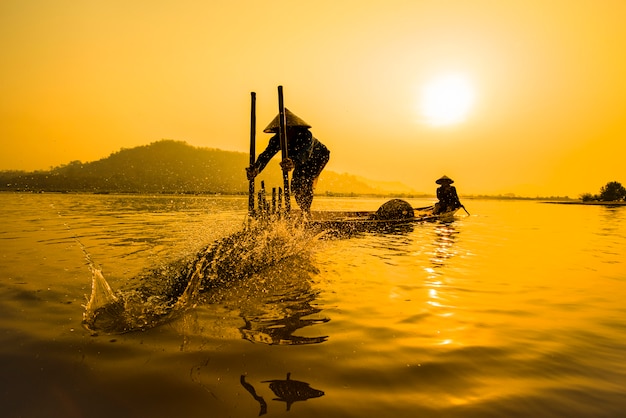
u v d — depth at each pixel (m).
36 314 2.77
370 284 3.79
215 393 1.76
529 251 6.25
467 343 2.39
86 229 8.06
